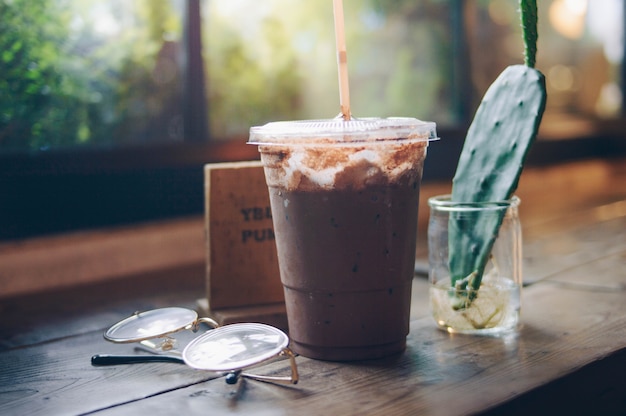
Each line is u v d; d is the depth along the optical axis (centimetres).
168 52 94
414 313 59
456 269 53
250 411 42
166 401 44
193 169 94
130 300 68
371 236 47
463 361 48
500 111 54
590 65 164
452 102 133
